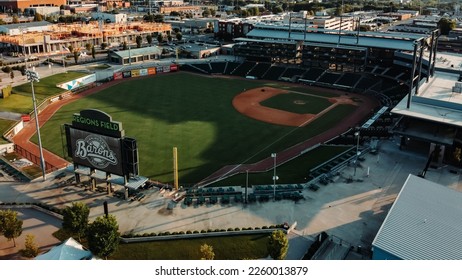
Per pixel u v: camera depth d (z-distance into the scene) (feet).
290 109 468.75
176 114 442.50
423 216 199.52
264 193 263.29
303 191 265.34
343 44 608.19
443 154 303.27
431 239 182.29
